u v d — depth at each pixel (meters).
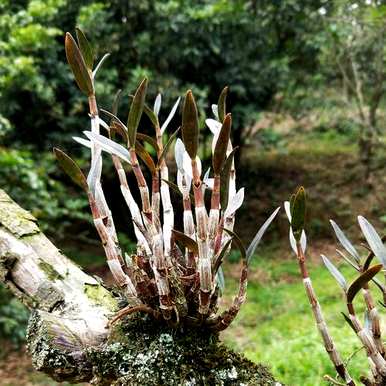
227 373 1.12
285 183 9.10
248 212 8.30
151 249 1.12
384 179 8.37
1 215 1.48
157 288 1.10
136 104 1.01
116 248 1.18
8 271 1.40
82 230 7.27
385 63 7.39
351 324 0.98
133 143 1.05
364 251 5.92
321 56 7.47
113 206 6.93
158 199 1.17
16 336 4.39
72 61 1.11
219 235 1.09
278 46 7.08
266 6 6.55
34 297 1.35
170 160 7.16
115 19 6.27
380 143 8.19
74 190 6.30
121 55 6.30
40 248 1.43
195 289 1.09
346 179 8.80
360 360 2.80
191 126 0.91
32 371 4.45
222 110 1.21
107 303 1.31
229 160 1.00
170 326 1.12
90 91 1.16
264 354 3.35
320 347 3.05
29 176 3.97
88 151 5.88
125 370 1.13
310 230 7.33
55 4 5.34
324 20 6.74
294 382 2.74
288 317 4.71
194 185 0.97
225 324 1.10
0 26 4.65
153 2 6.11
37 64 5.29
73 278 1.37
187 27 6.20
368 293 1.01
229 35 6.50
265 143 8.34
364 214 7.54
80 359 1.15
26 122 5.71
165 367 1.10
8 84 4.54
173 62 6.41
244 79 6.73
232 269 6.39
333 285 5.30
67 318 1.22
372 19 5.98
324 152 10.35
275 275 6.06
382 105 8.16
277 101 8.54
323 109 8.21
